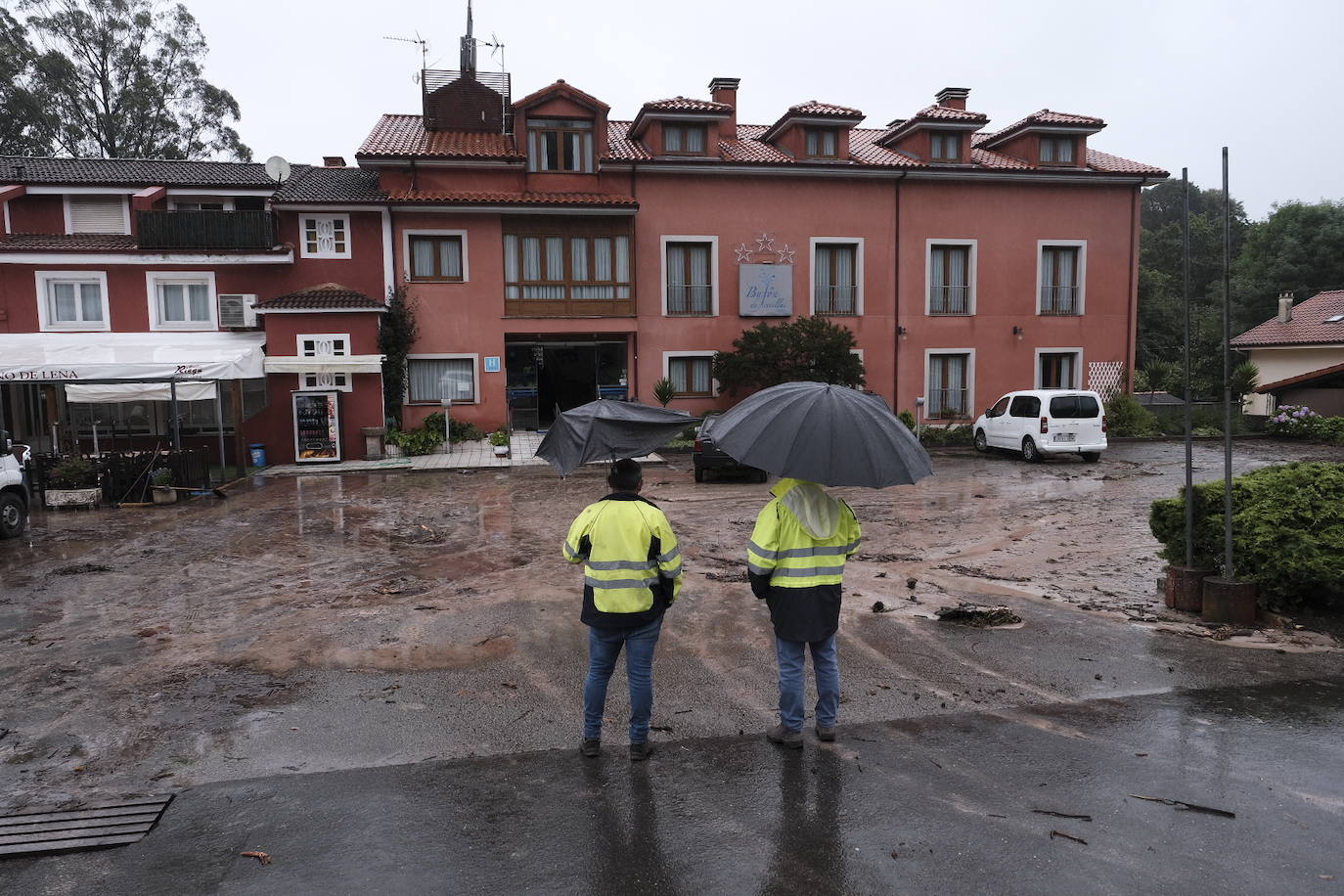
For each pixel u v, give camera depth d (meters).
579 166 24.28
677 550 4.37
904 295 26.14
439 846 3.61
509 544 10.86
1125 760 4.38
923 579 8.66
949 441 24.88
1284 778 4.16
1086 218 27.08
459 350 23.36
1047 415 19.75
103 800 4.08
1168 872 3.35
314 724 5.04
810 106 25.39
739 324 25.20
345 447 21.53
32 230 22.44
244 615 7.52
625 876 3.38
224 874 3.42
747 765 4.38
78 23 33.59
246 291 22.25
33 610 7.75
